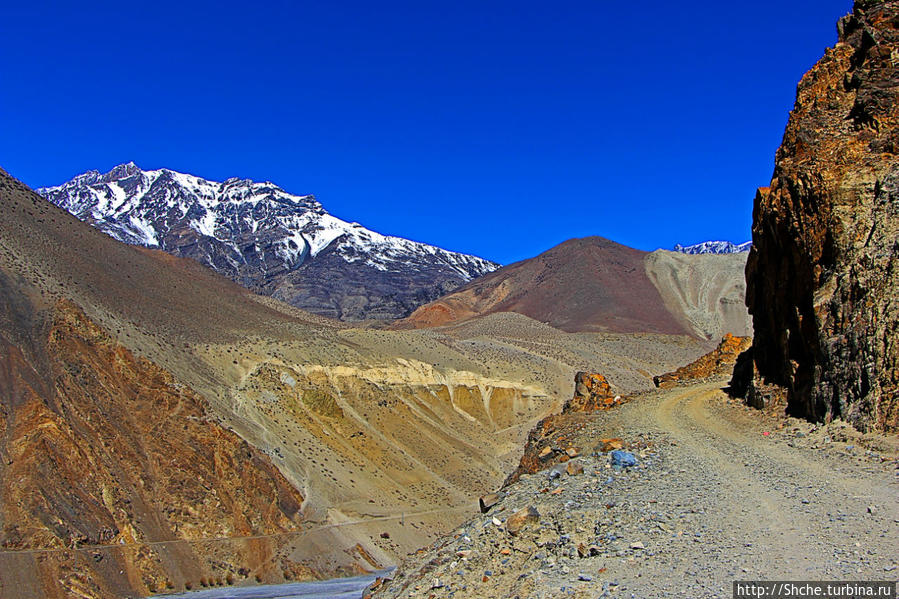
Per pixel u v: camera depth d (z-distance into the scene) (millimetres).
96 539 32406
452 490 51875
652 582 9258
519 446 62469
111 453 37469
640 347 125125
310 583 35719
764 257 21672
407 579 13219
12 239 50969
